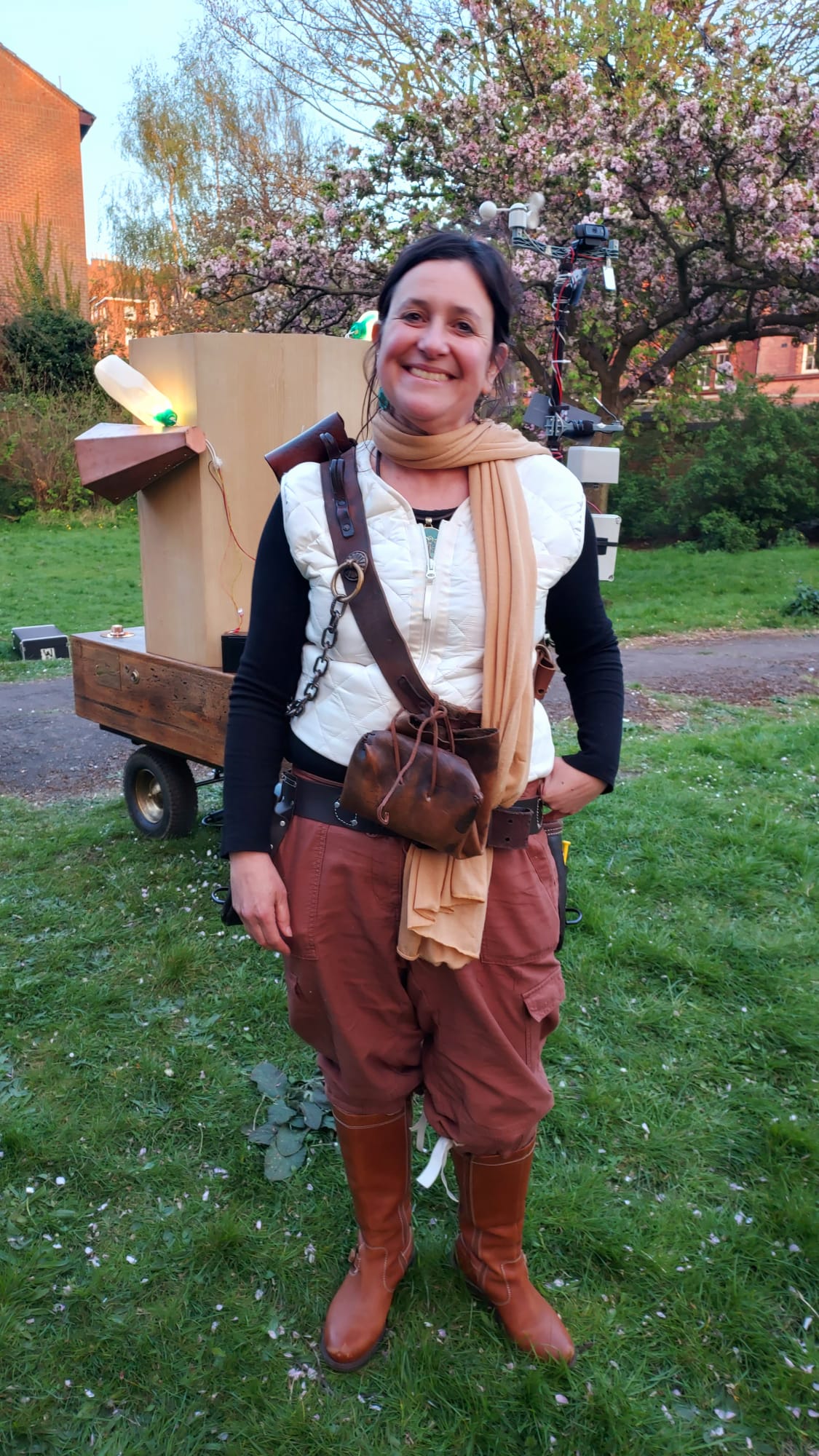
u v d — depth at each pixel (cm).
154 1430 166
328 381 308
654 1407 170
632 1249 201
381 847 144
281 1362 178
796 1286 195
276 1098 250
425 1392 171
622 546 1845
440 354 133
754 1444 165
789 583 1345
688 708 708
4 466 2150
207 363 311
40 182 2558
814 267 1023
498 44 1105
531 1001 152
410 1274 193
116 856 406
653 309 1240
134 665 378
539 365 1170
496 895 147
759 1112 244
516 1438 165
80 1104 249
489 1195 173
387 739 135
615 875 373
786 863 391
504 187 1062
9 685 815
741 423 1769
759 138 966
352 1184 176
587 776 156
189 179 2341
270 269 1131
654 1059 266
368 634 138
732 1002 294
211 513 324
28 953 325
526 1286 182
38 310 2300
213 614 337
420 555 137
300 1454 161
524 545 138
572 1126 238
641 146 996
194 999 297
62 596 1341
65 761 582
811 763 528
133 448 319
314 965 150
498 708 137
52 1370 176
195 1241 204
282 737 154
